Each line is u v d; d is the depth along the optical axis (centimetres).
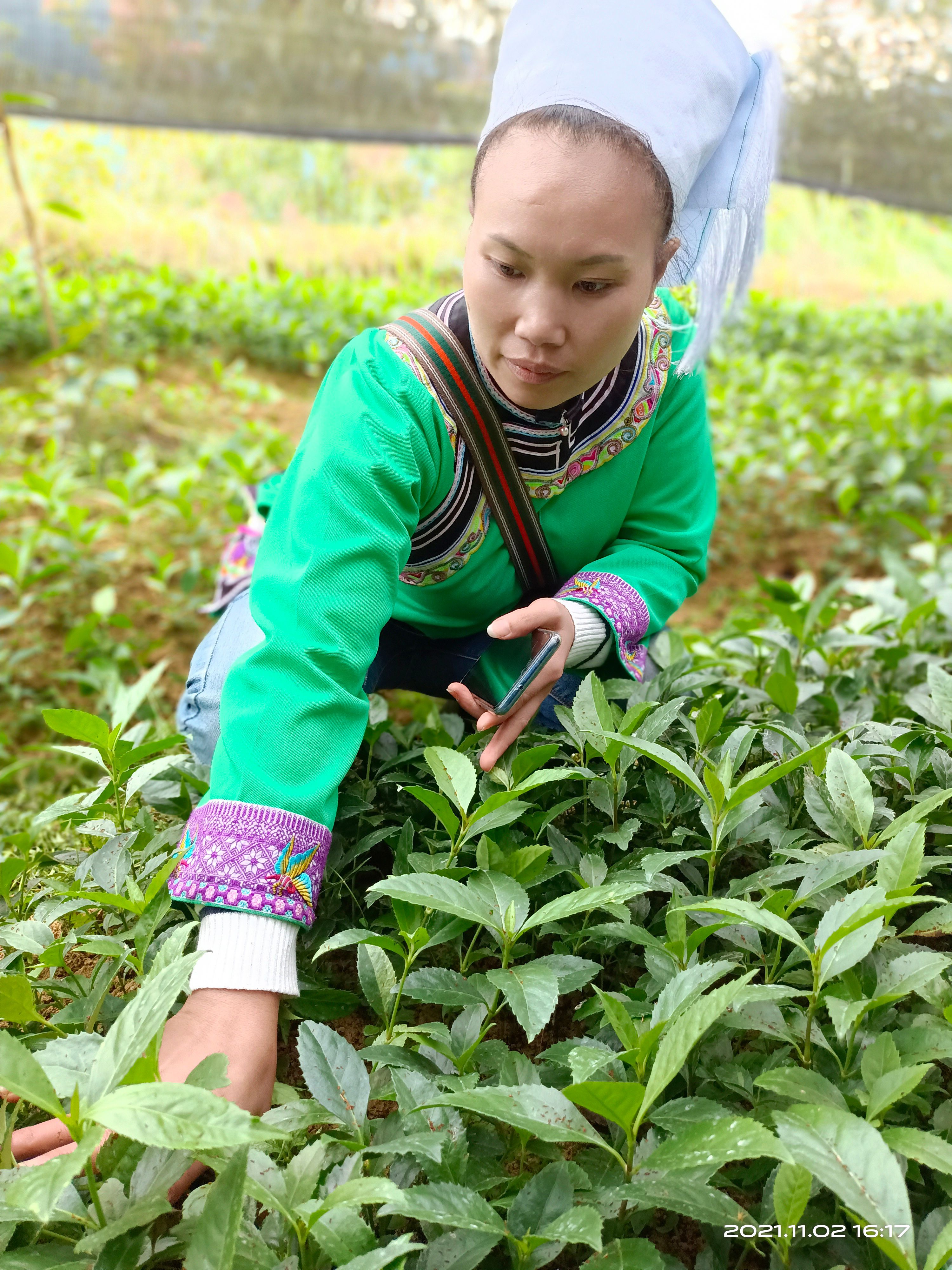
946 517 476
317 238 948
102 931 149
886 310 909
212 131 500
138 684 179
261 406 605
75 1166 77
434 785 159
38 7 452
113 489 371
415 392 147
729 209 147
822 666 207
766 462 529
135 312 675
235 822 121
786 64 460
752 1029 110
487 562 169
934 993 110
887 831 120
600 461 166
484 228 129
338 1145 102
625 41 126
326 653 130
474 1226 86
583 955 138
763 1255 100
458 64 482
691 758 158
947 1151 86
